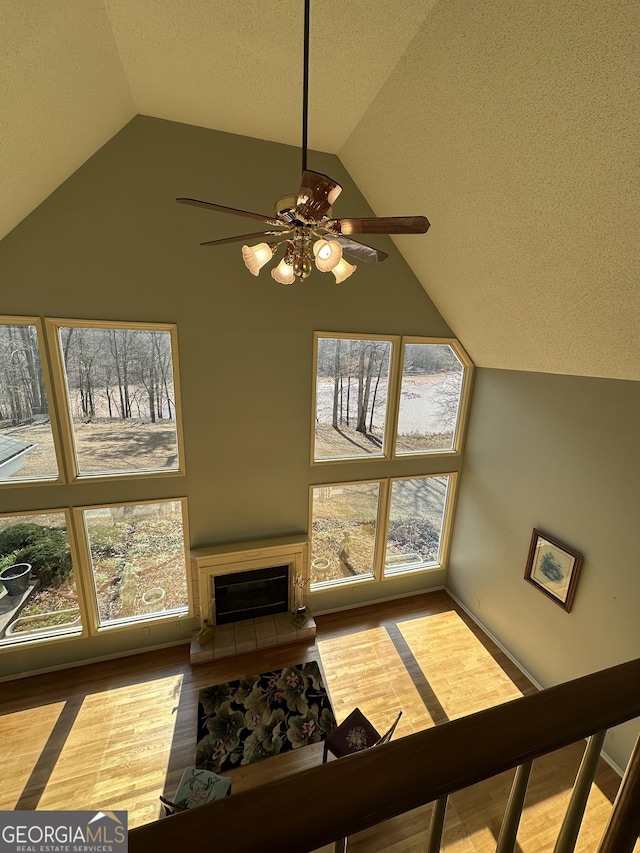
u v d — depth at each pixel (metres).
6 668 3.78
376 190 3.58
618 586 3.13
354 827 0.46
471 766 0.52
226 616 4.43
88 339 3.47
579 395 3.42
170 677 3.88
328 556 4.73
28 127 2.31
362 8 2.05
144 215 3.34
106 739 3.28
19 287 3.18
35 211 3.09
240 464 4.11
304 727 3.43
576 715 0.58
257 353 3.91
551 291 2.93
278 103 2.91
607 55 1.65
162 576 4.15
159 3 2.03
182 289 3.56
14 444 3.45
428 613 4.89
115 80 2.58
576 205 2.28
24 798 2.87
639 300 2.44
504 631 4.32
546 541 3.75
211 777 2.72
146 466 3.86
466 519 4.93
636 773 0.60
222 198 3.47
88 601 3.89
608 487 3.19
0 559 3.63
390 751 0.51
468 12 1.92
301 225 1.79
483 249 3.13
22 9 1.69
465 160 2.61
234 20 2.15
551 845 2.61
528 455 3.97
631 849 0.62
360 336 4.21
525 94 2.02
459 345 4.58
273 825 0.44
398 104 2.67
